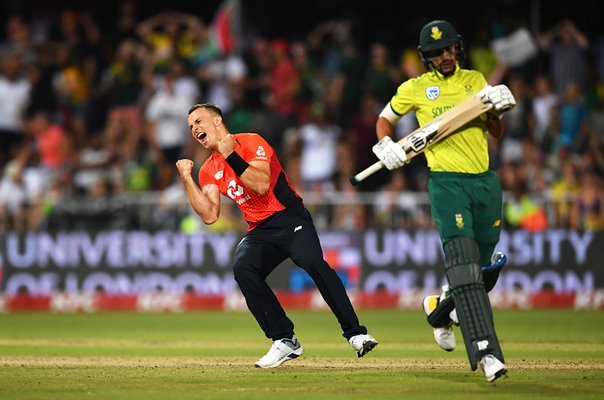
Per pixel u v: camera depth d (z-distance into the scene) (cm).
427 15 6184
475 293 1950
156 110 5388
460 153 2064
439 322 2242
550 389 1861
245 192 2241
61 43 5984
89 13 6419
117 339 3303
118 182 5234
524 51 5397
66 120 5762
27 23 6444
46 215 4859
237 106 5600
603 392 1820
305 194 4797
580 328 3622
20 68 5828
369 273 4744
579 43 5650
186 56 5853
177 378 2075
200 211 2264
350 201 4794
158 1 6366
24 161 5409
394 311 4634
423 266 4734
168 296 4784
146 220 4847
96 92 5794
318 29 6025
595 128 5425
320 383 1977
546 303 4697
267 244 2256
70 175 5259
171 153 5372
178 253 4791
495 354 1892
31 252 4812
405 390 1859
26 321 4206
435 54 2111
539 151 5241
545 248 4703
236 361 2498
